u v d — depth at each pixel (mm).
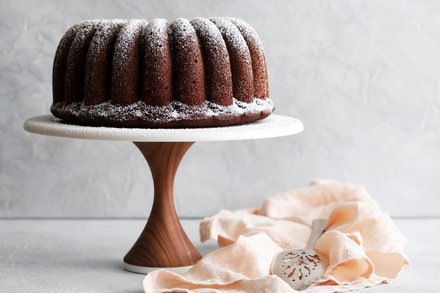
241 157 2699
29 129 1710
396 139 2711
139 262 1849
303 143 2703
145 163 2666
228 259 1724
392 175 2727
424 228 2508
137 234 2381
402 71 2678
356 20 2646
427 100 2695
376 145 2713
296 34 2643
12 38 2588
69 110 1724
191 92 1661
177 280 1631
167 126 1649
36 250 2111
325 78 2674
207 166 2693
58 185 2668
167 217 1876
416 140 2711
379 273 1807
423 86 2686
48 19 2588
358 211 2010
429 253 2111
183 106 1659
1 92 2609
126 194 2680
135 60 1667
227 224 2105
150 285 1596
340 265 1736
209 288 1602
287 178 2717
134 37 1682
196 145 2674
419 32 2662
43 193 2666
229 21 1796
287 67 2658
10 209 2666
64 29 2598
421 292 1689
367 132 2705
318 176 2721
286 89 2668
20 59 2600
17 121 2627
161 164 1849
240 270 1705
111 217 2689
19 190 2660
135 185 2680
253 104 1762
